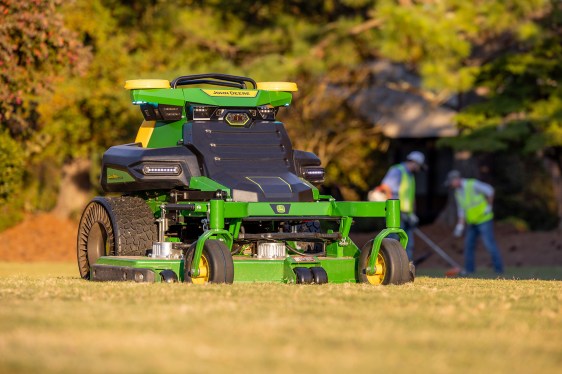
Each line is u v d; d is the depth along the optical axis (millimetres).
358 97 73812
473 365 11781
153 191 26438
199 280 22453
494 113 60250
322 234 24594
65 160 69938
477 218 46469
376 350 12570
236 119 25672
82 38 60375
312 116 70125
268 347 12586
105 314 15328
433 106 69250
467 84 56250
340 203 24359
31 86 41688
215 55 61469
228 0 62719
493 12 54406
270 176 25031
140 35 61594
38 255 62250
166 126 26047
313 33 58531
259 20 64062
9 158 42594
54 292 19188
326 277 22891
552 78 60375
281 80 55094
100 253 26359
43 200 75688
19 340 12727
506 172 77938
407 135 78188
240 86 28328
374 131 73438
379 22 57031
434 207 83938
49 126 60625
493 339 13695
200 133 25172
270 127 26031
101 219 25891
